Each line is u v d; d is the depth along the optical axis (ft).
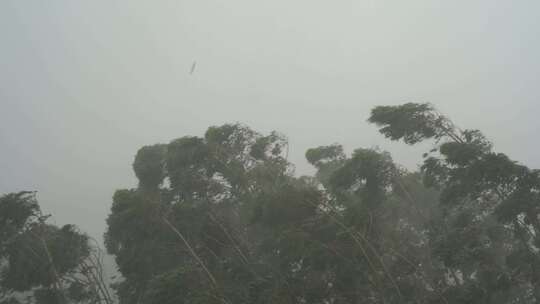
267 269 57.52
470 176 53.52
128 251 66.33
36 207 60.54
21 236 59.77
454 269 61.57
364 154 62.54
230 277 56.80
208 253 61.26
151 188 75.87
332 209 55.06
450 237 57.31
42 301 61.16
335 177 63.31
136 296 65.46
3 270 61.11
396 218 73.97
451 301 54.03
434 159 60.90
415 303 55.26
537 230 53.36
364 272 52.19
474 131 57.06
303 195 53.52
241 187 69.10
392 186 68.95
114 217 65.21
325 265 50.06
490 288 56.70
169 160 71.00
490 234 64.13
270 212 53.98
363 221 53.88
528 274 56.70
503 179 51.96
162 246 61.05
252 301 49.73
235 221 72.13
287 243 50.98
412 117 59.31
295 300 49.55
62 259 60.54
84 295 64.59
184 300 45.55
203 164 69.56
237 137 72.49
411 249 66.90
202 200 67.36
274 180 69.05
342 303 50.88
